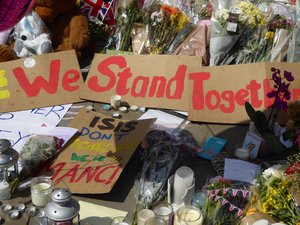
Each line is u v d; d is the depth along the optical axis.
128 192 2.88
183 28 4.31
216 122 3.64
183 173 2.72
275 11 4.55
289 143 3.20
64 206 2.23
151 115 3.72
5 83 3.84
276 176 2.54
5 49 4.15
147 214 2.54
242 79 3.74
